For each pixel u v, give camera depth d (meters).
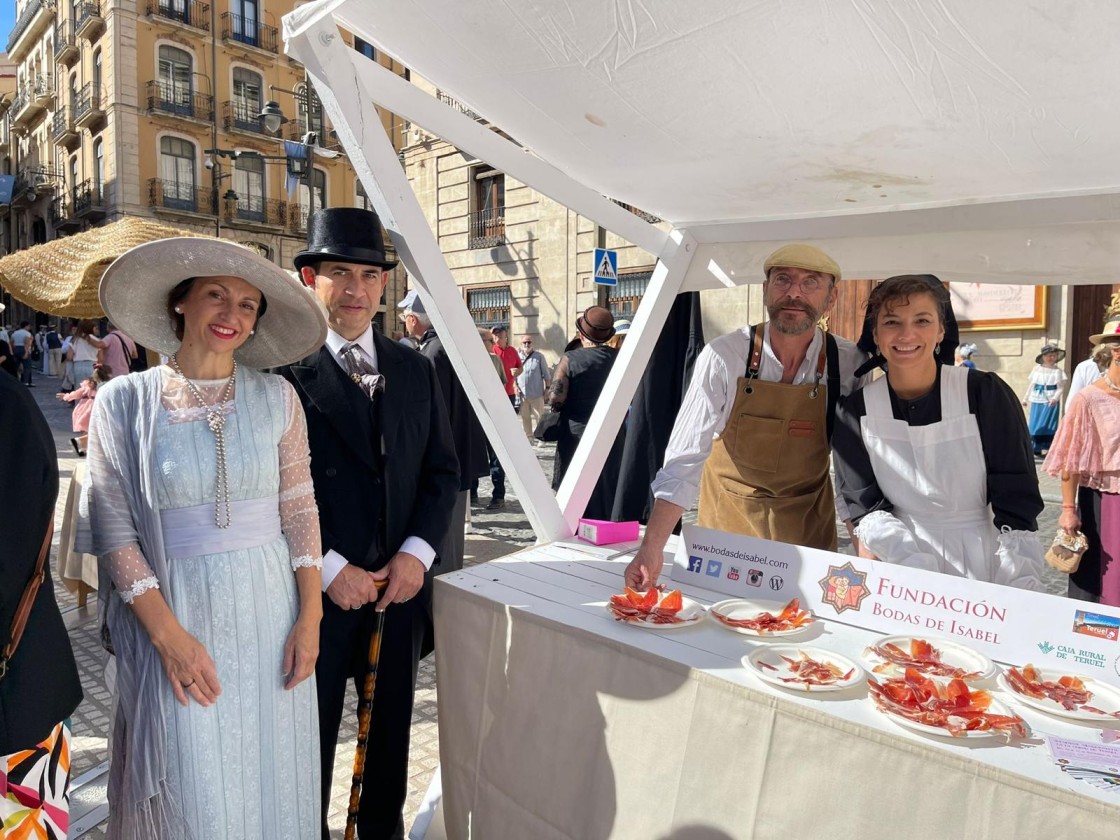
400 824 1.98
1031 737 1.12
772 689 1.25
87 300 2.42
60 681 1.27
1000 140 1.60
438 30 1.42
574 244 13.03
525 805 1.59
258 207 26.22
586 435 2.46
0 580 1.14
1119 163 1.67
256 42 26.03
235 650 1.43
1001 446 1.72
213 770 1.39
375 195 1.65
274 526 1.54
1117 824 0.92
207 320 1.44
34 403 1.22
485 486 7.67
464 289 14.93
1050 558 2.82
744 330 2.07
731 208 2.38
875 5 1.13
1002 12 1.09
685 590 1.82
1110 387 2.68
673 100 1.59
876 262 2.29
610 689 1.45
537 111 1.75
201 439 1.43
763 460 2.06
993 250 2.10
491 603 1.70
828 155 1.81
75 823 2.16
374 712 1.93
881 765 1.11
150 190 24.27
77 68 26.22
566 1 1.24
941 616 1.50
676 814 1.32
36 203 31.16
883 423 1.80
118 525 1.39
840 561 1.64
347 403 1.78
